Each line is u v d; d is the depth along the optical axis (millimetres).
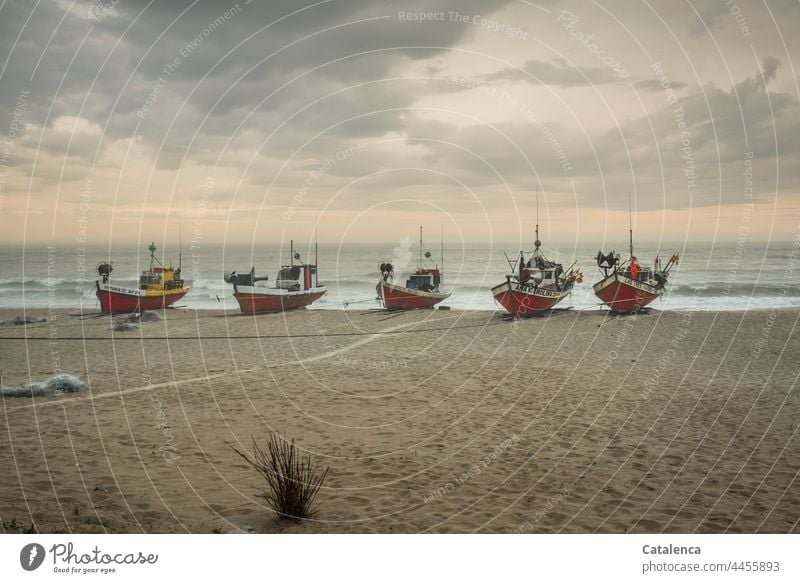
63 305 32156
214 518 5684
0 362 14852
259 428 8922
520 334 19891
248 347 17609
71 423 8867
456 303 33594
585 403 10555
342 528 5559
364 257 90438
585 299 31438
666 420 9430
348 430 8898
